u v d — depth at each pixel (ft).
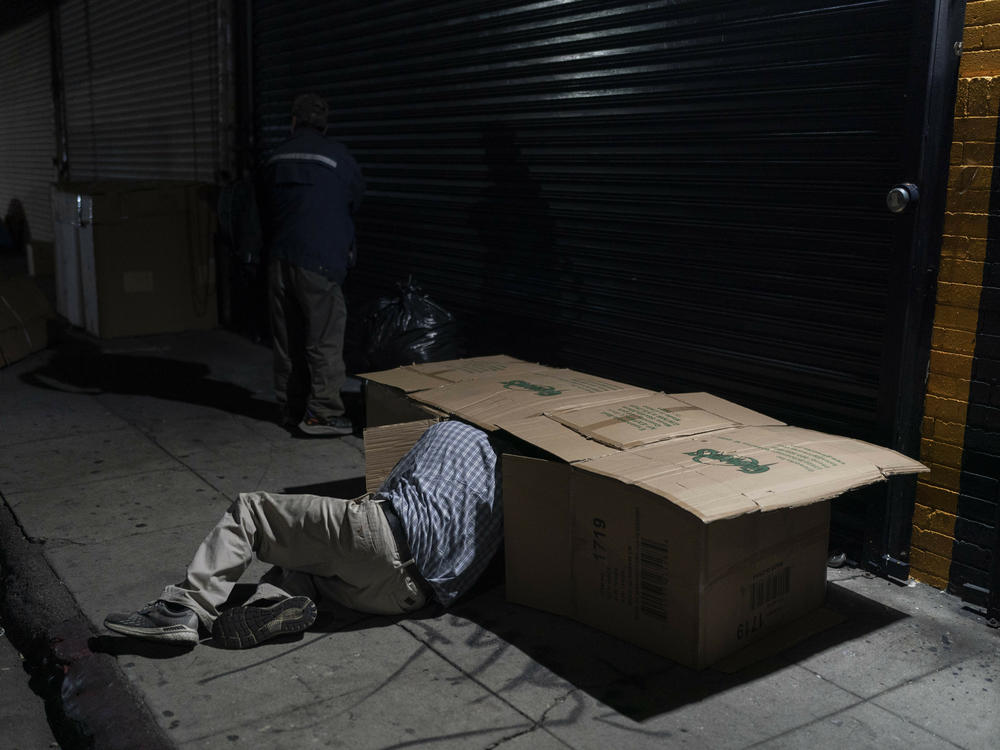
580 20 15.37
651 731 8.77
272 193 17.54
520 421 11.45
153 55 30.48
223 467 16.19
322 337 17.72
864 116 11.52
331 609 11.13
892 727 8.89
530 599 11.12
